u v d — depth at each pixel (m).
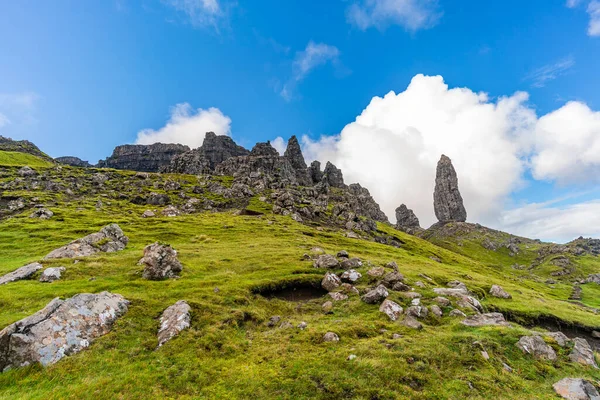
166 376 17.33
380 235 126.50
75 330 19.77
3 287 28.31
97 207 93.25
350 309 30.16
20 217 74.19
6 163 156.25
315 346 21.84
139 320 23.41
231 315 25.88
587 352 22.95
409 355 20.25
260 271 40.44
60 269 33.28
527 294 53.59
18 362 16.80
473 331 25.17
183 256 46.41
